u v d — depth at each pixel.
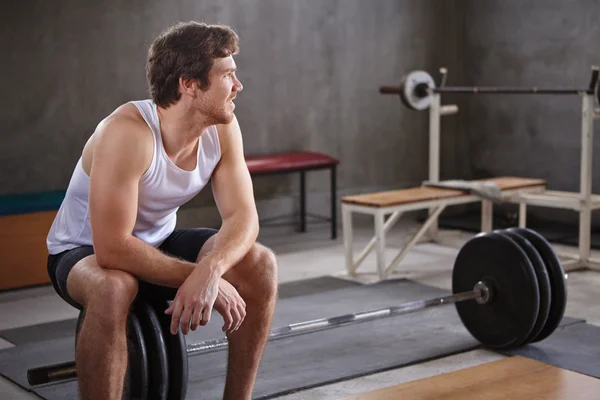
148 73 2.30
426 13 6.96
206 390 3.02
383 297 4.36
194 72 2.22
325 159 6.03
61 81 5.48
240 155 2.49
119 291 2.13
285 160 5.88
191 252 2.50
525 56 6.64
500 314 3.35
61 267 2.34
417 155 7.11
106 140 2.22
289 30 6.34
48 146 5.47
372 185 6.91
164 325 2.28
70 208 2.43
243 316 2.28
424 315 3.95
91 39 5.55
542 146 6.62
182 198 2.42
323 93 6.56
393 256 5.43
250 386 2.49
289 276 4.93
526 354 3.34
